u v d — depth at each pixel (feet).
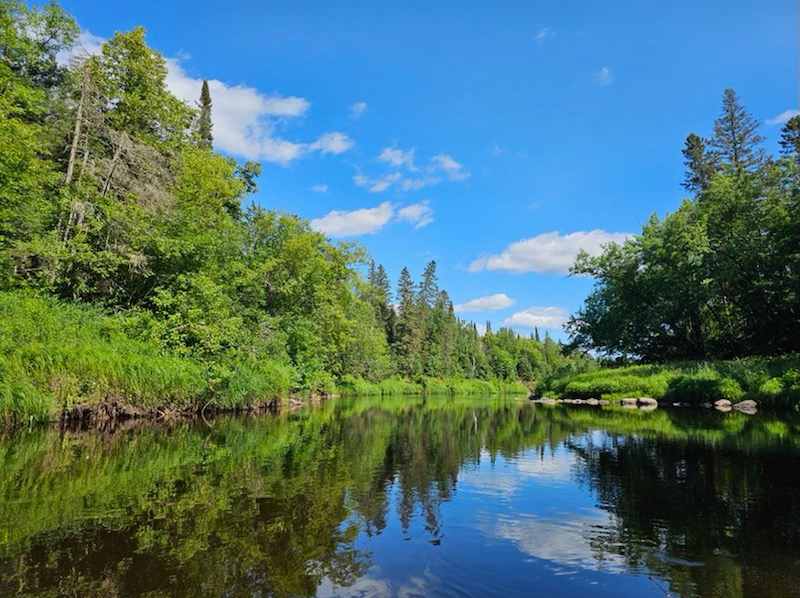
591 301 158.10
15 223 60.18
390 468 32.60
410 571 15.42
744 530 19.27
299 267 114.93
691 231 113.50
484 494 25.58
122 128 90.27
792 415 66.03
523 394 261.03
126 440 41.29
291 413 78.84
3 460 31.12
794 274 99.19
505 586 14.35
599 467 32.94
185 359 64.39
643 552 17.11
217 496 23.89
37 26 71.10
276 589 13.97
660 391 102.12
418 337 282.77
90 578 14.39
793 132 133.18
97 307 62.95
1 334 44.68
